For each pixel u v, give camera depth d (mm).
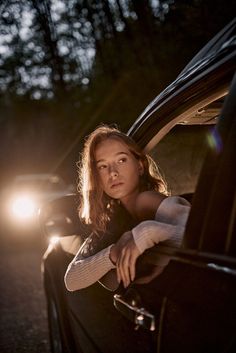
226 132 1431
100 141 1909
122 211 2021
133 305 1660
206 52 1849
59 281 2965
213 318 1281
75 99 15547
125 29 12141
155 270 1577
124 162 1889
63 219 2596
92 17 13180
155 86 10922
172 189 2498
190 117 2217
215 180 1428
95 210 1953
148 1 10695
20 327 4797
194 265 1405
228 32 1771
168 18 9516
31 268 7855
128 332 1767
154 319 1531
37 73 16156
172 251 1535
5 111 30812
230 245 1304
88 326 2357
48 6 13102
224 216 1353
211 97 1796
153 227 1619
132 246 1616
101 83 13648
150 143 2121
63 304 2938
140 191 1992
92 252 1962
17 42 14586
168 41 9797
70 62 14945
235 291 1228
